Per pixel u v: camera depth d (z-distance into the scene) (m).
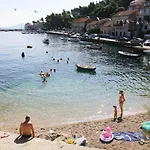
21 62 46.53
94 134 15.02
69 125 16.61
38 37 138.12
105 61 48.22
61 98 22.89
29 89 26.09
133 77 33.47
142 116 18.27
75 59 50.81
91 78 32.28
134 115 18.53
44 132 15.21
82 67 37.31
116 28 93.69
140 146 13.19
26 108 20.03
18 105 20.78
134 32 84.19
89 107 20.42
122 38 78.19
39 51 66.38
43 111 19.36
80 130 15.70
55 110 19.61
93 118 17.98
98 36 95.69
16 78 31.88
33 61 47.78
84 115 18.56
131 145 13.34
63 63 45.31
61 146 7.58
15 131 15.45
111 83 29.59
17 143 7.92
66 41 101.19
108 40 78.62
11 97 23.12
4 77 32.53
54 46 80.94
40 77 32.44
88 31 114.19
